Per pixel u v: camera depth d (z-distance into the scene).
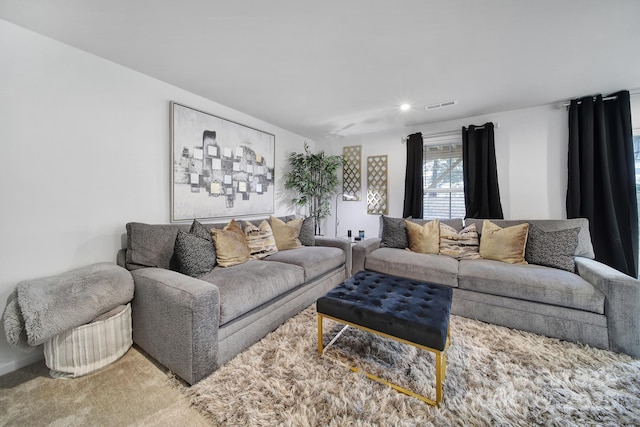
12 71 1.51
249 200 3.15
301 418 1.16
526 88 2.45
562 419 1.16
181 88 2.42
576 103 2.66
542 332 1.87
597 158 2.58
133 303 1.73
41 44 1.61
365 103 2.82
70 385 1.39
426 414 1.19
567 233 2.26
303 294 2.33
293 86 2.39
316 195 4.10
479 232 2.76
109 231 1.94
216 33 1.63
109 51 1.81
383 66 2.04
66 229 1.73
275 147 3.64
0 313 1.48
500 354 1.64
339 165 4.10
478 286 2.11
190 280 1.56
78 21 1.50
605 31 1.60
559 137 2.82
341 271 2.95
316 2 1.38
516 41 1.72
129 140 2.05
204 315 1.42
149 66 2.03
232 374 1.46
